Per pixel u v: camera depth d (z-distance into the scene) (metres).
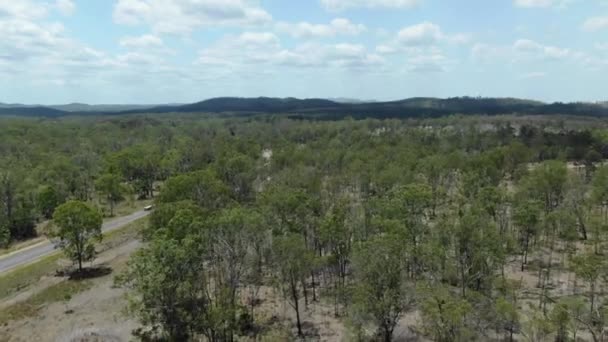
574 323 45.50
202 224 51.06
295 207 68.06
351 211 71.88
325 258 56.50
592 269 48.81
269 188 93.94
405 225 59.06
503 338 44.69
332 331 49.56
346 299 52.44
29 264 75.19
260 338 48.38
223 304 45.47
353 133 197.25
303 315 53.88
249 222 51.34
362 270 45.44
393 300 43.25
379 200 73.06
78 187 128.75
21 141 182.00
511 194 87.44
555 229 72.75
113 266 73.50
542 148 149.00
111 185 113.81
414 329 48.34
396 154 132.12
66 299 59.78
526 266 66.88
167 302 43.44
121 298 60.19
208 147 157.50
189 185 84.00
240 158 113.88
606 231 70.50
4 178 101.00
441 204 98.75
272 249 50.97
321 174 116.12
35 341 49.47
